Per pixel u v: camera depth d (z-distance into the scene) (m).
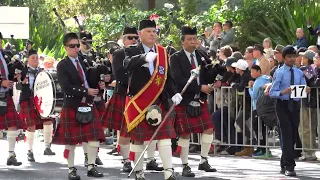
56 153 11.45
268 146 10.64
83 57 8.46
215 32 13.52
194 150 11.55
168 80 7.45
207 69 8.77
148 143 7.18
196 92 8.55
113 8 19.83
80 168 9.41
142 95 7.26
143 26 7.46
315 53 10.58
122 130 8.70
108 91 11.89
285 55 8.60
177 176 8.49
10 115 9.41
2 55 9.27
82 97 8.16
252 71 10.38
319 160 10.40
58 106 10.12
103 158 10.84
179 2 19.25
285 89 8.47
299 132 10.40
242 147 11.16
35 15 23.62
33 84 10.48
